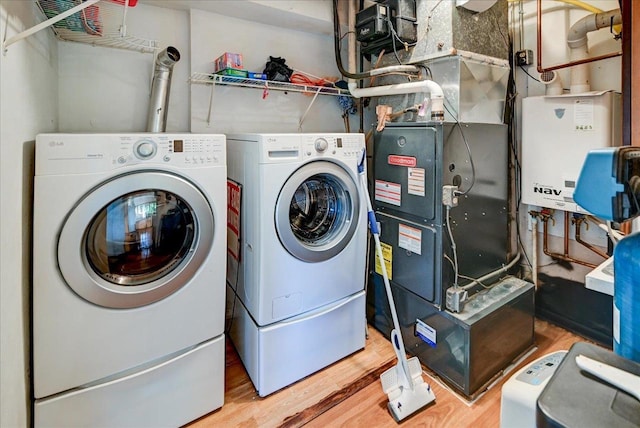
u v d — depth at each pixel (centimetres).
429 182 182
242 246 182
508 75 225
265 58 246
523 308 199
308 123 271
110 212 128
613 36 192
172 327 143
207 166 143
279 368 176
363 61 263
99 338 128
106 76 200
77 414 128
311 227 194
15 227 108
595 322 214
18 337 110
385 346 217
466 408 167
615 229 184
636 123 128
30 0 129
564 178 199
